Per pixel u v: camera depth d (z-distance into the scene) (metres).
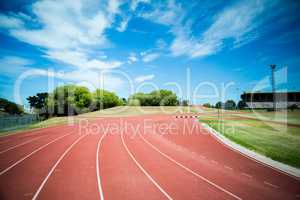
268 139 18.53
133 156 13.41
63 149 15.60
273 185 8.38
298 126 26.42
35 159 12.50
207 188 8.12
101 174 9.72
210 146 16.81
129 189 8.01
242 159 12.53
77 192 7.70
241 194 7.58
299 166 10.77
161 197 7.33
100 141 19.41
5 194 7.54
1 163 11.61
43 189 7.96
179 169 10.56
